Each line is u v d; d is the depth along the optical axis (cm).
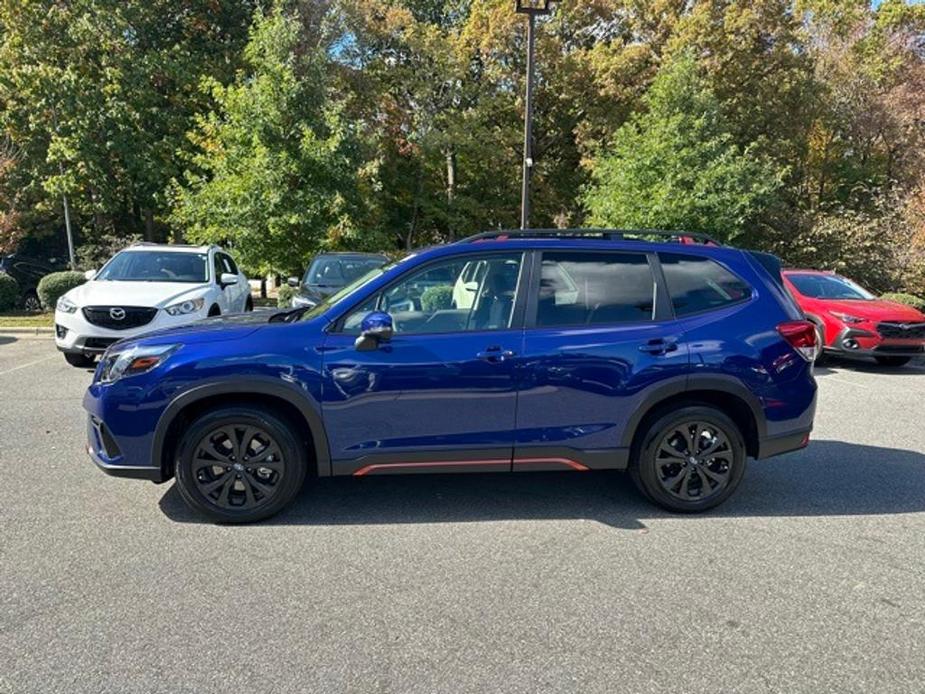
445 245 439
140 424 403
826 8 2736
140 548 383
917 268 1814
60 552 376
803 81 2430
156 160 2105
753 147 2003
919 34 2723
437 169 2755
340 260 1184
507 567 366
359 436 412
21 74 1966
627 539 404
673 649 291
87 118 1991
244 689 262
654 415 438
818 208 2217
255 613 316
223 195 1473
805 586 348
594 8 2495
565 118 2705
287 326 419
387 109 2556
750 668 278
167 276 992
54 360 1002
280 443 411
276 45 1590
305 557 374
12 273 1809
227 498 415
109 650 285
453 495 474
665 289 441
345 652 286
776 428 442
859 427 685
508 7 2370
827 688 266
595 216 1841
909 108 2422
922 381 960
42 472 507
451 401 413
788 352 441
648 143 1677
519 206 2819
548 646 292
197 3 2264
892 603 332
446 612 319
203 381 400
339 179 1532
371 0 2456
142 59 2081
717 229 1642
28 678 266
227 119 1694
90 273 1011
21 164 2075
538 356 416
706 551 388
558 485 498
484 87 2520
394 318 421
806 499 473
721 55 2267
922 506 462
